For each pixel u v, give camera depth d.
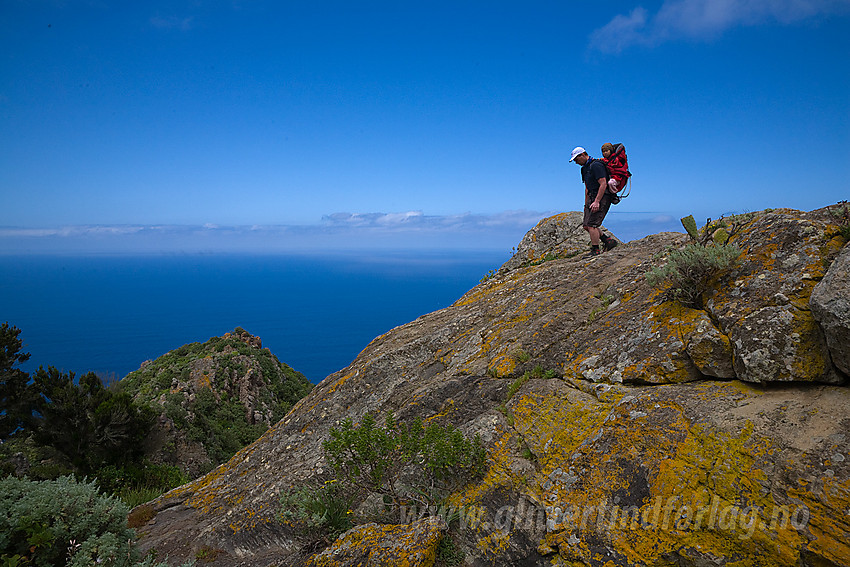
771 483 3.34
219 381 46.09
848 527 2.92
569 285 8.00
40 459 15.27
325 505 5.55
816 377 3.81
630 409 4.52
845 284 3.55
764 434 3.61
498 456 5.21
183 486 8.83
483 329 8.28
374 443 5.36
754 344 4.12
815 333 3.90
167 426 24.19
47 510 4.32
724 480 3.54
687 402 4.22
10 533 4.20
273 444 8.62
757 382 4.07
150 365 51.19
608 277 7.49
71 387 15.70
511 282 9.96
